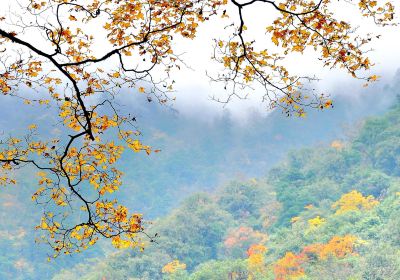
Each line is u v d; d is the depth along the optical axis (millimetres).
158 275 93000
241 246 107875
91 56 7164
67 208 108750
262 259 70688
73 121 7184
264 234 111125
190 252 110188
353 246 64188
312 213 95125
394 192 90812
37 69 7035
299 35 7219
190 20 6957
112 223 7086
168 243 107062
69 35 6961
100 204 7105
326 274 53344
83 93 6996
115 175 7238
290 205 113812
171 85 7160
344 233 71812
